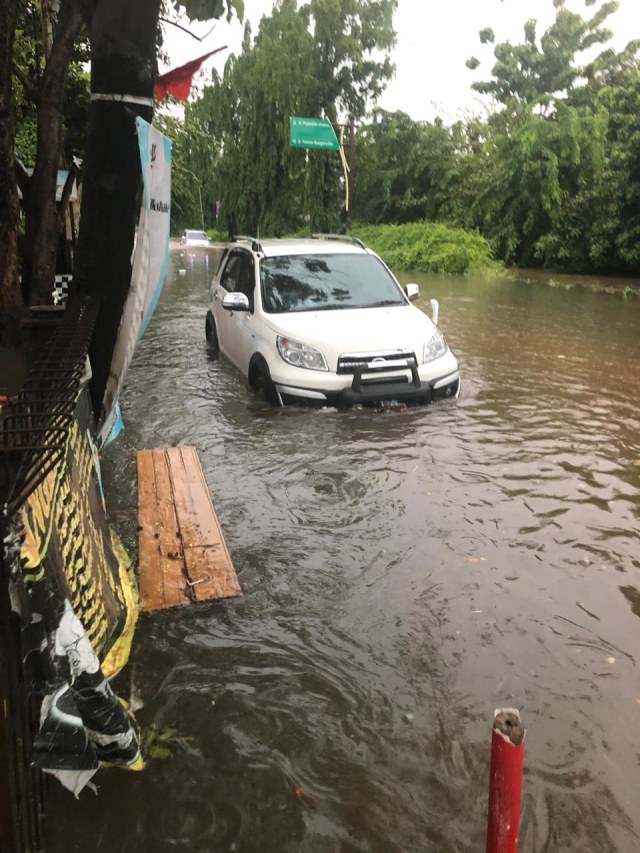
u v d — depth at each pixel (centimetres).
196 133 2427
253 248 852
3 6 448
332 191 3938
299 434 633
